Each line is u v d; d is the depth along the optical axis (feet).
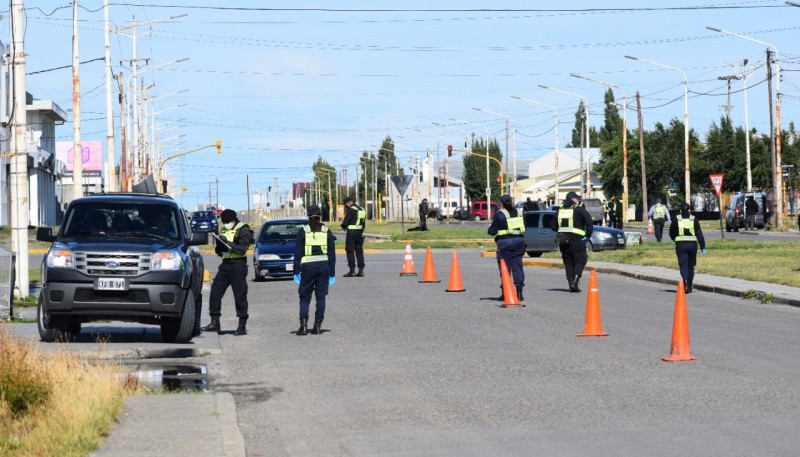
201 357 87.61
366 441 53.31
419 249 274.57
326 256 100.89
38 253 260.01
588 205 356.59
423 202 398.42
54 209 521.65
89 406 55.88
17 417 56.59
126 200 99.25
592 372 73.92
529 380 71.26
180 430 53.57
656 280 157.48
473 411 60.80
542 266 201.57
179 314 92.94
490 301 128.47
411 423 57.72
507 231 125.80
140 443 50.60
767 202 410.31
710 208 538.06
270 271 172.04
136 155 345.31
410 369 77.41
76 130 189.78
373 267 200.34
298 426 57.67
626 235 255.91
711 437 52.29
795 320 106.22
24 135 131.64
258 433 55.93
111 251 92.07
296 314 119.85
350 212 173.99
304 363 82.02
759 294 127.65
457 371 75.92
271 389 70.33
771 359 78.84
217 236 103.30
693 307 120.06
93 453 48.57
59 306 91.40
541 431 54.70
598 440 52.19
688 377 70.95
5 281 114.01
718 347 85.71
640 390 66.33
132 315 92.17
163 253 92.89
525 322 105.81
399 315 114.83
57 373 62.18
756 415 57.72
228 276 103.14
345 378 74.13
